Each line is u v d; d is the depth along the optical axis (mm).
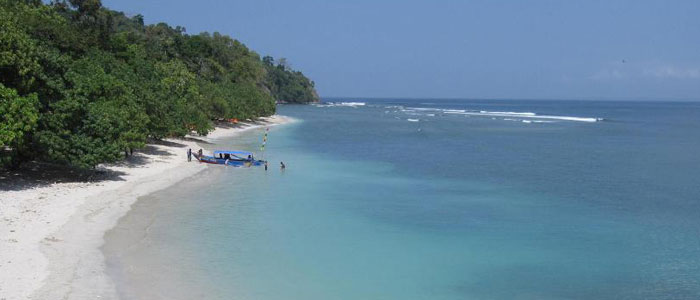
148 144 56406
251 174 45750
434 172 49062
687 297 21234
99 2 89375
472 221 31906
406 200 37094
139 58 70875
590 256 25984
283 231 28797
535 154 63656
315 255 25172
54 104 33531
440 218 32406
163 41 118125
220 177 43844
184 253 24406
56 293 18719
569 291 21812
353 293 21031
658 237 29125
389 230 29672
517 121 139625
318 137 82375
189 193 37094
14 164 34594
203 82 89438
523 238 28672
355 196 38031
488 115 178625
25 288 18859
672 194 40250
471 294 21359
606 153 65625
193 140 66812
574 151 67438
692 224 31781
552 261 25219
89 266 21625
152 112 50906
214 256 24281
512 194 39656
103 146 35250
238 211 32719
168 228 28203
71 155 33656
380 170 49781
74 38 58906
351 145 70938
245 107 102438
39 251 22484
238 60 153000
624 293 21672
